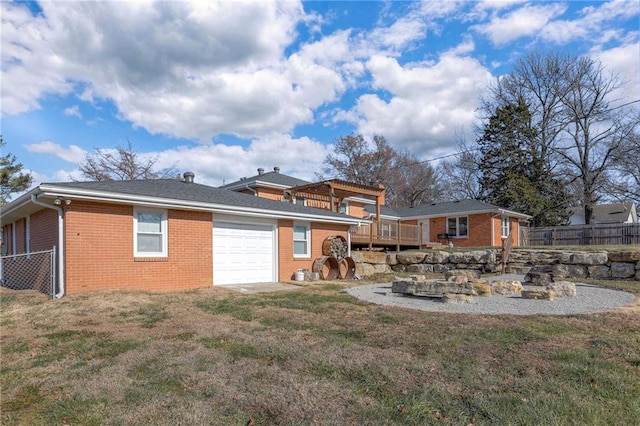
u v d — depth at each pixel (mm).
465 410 3061
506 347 4762
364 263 17219
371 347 4824
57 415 3049
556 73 31328
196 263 10820
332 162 44656
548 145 32375
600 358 4301
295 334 5516
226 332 5613
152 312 7000
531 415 2939
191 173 13953
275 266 13117
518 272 16125
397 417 2959
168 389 3545
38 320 6352
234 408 3137
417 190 44719
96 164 30844
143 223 9836
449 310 7457
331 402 3240
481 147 36594
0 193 28938
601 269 13625
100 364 4223
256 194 20750
